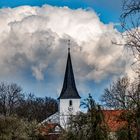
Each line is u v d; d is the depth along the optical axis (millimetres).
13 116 69250
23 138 66875
